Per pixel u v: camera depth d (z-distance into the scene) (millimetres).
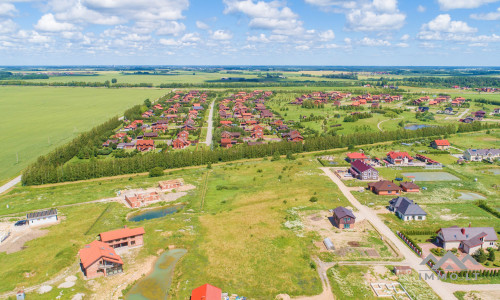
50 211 93812
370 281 65250
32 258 73375
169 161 141125
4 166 137500
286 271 68812
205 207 102688
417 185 115500
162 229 87438
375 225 89000
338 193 111812
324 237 82688
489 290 62062
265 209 99562
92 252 70125
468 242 75188
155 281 66562
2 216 95188
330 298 60781
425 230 84125
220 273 68250
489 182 121188
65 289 63094
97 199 108438
